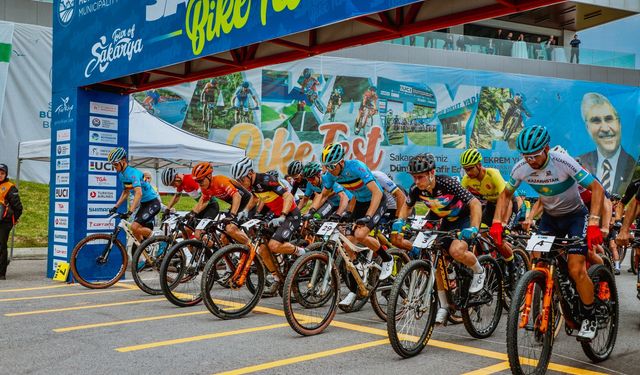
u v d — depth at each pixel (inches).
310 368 143.1
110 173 310.8
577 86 788.0
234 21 239.0
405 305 154.8
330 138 661.9
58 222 305.9
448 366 145.9
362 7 197.5
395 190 229.9
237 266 210.5
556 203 155.1
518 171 151.8
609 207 158.1
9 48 524.7
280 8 223.5
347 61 668.1
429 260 165.8
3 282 295.4
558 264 147.7
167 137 398.3
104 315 210.5
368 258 205.3
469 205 167.3
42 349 159.9
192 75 299.0
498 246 191.5
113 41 288.0
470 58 743.1
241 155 422.0
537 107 767.1
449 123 720.3
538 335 136.6
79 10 307.1
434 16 207.9
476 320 180.7
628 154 820.6
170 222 256.5
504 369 143.5
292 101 642.8
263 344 167.8
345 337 178.2
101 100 309.1
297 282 184.4
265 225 212.2
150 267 261.1
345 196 236.8
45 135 544.7
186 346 164.7
